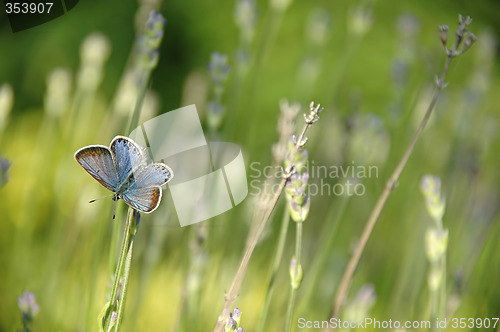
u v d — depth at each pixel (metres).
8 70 1.54
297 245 0.47
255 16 0.66
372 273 0.75
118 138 0.45
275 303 0.66
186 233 0.59
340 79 0.77
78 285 0.64
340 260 0.72
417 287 0.64
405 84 0.72
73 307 0.63
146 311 0.69
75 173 0.73
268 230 0.55
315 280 0.62
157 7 0.58
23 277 0.71
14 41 1.57
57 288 0.63
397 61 0.72
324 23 0.84
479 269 0.61
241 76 0.68
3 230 0.88
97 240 0.56
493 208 0.75
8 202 0.90
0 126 0.60
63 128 0.92
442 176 0.78
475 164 0.72
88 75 0.71
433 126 0.74
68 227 0.68
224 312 0.47
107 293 0.49
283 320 0.61
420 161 0.75
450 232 0.68
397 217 0.76
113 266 0.49
